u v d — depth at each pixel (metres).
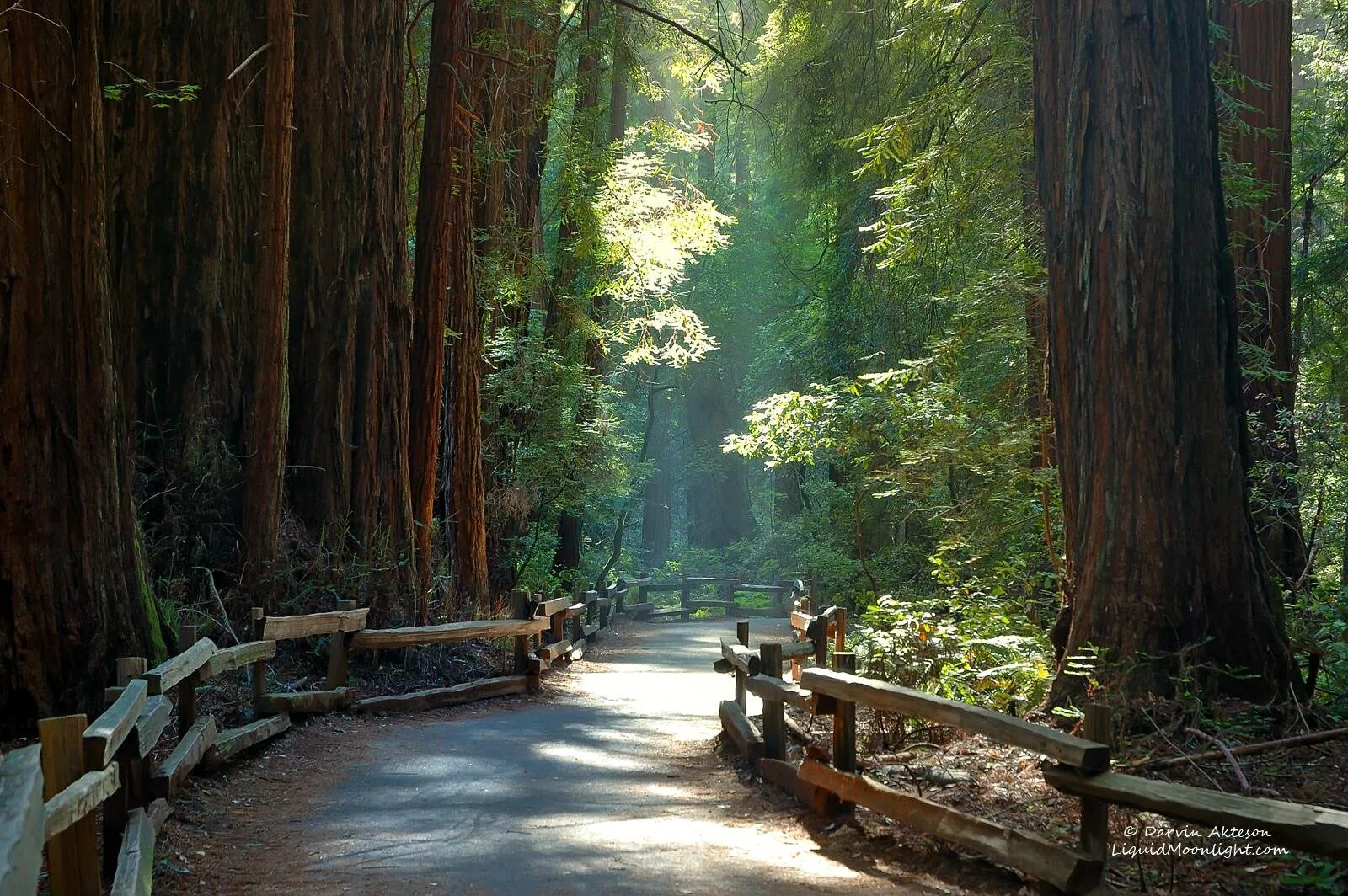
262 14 14.37
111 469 9.95
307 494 14.40
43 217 9.65
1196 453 8.75
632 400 46.25
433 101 17.33
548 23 23.34
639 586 33.50
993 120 15.27
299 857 6.82
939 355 16.34
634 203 24.98
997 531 15.28
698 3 29.88
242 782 8.97
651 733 12.02
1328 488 15.14
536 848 6.76
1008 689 9.51
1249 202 14.40
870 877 6.19
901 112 15.84
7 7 9.55
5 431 9.45
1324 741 7.68
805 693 8.30
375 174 15.20
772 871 6.27
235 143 14.23
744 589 36.81
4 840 2.14
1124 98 9.01
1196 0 9.23
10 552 9.38
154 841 6.36
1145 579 8.63
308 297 14.70
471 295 18.89
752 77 26.28
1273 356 15.68
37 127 9.63
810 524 29.59
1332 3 22.33
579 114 25.91
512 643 17.27
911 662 9.98
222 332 13.91
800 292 36.84
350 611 12.64
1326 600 11.47
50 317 9.65
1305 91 24.00
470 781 9.14
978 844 5.96
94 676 9.59
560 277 26.12
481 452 19.95
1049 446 15.34
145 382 13.57
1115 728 8.05
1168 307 8.84
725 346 42.78
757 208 41.66
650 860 6.47
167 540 13.06
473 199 20.91
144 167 13.73
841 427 16.48
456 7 17.56
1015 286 14.93
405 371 15.65
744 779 9.21
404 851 6.81
